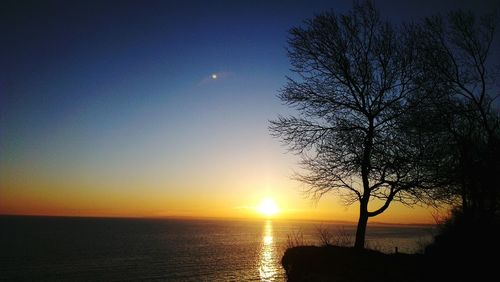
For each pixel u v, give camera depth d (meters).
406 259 13.69
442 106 15.54
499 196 16.75
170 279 52.78
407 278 11.41
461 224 16.42
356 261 13.22
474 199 16.47
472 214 16.25
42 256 78.56
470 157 15.97
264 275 54.16
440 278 11.31
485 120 16.02
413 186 14.79
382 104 15.21
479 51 16.19
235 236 161.75
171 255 82.56
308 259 14.16
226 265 66.12
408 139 14.93
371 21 15.74
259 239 141.25
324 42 15.96
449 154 15.66
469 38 16.25
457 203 16.91
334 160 15.33
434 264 12.89
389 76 15.23
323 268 13.08
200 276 55.00
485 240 14.43
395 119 15.00
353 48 15.78
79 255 81.12
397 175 14.93
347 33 15.87
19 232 163.62
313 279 12.66
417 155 14.85
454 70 16.22
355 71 15.68
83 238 133.88
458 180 15.51
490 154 15.76
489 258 12.89
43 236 140.75
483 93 16.22
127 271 60.12
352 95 15.77
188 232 193.75
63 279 53.06
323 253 14.34
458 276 11.44
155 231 197.75
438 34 16.34
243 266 64.56
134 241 123.88
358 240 15.30
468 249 14.03
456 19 16.39
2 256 77.56
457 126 16.36
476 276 11.35
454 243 14.95
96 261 71.94
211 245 111.25
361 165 15.20
